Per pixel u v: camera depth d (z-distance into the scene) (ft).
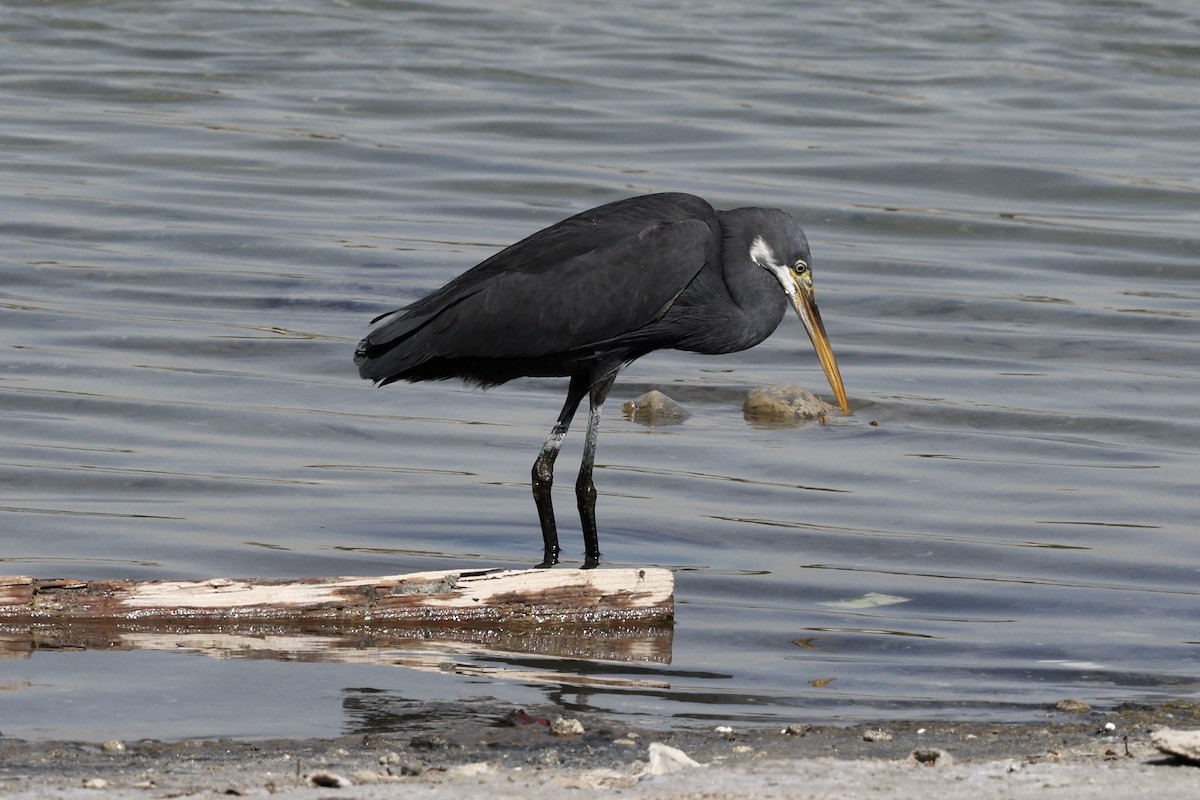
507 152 84.58
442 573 34.09
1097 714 29.25
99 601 32.99
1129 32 116.98
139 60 101.81
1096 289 67.10
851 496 44.39
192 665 30.81
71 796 22.80
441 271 66.28
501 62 103.30
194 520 40.70
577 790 23.38
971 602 36.55
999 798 23.00
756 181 79.97
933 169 82.79
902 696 30.40
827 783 23.90
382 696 29.45
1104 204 78.74
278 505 42.24
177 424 49.11
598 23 115.65
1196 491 44.98
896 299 65.05
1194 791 23.32
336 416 50.57
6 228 69.87
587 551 39.60
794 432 50.62
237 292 63.31
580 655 32.48
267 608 33.40
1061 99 98.78
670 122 90.63
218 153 83.15
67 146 83.30
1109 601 36.68
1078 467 47.16
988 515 42.91
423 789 23.29
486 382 41.29
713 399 54.44
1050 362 57.98
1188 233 74.08
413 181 79.61
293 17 114.11
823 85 100.12
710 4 124.06
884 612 35.83
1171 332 61.52
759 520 42.32
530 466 46.70
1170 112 96.53
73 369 53.88
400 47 106.83
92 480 43.57
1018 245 72.69
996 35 115.75
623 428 50.80
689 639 33.73
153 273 65.10
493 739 27.02
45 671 30.14
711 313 40.50
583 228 40.14
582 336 39.40
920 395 54.29
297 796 22.85
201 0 118.11
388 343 39.75
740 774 24.39
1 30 107.86
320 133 87.15
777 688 30.68
